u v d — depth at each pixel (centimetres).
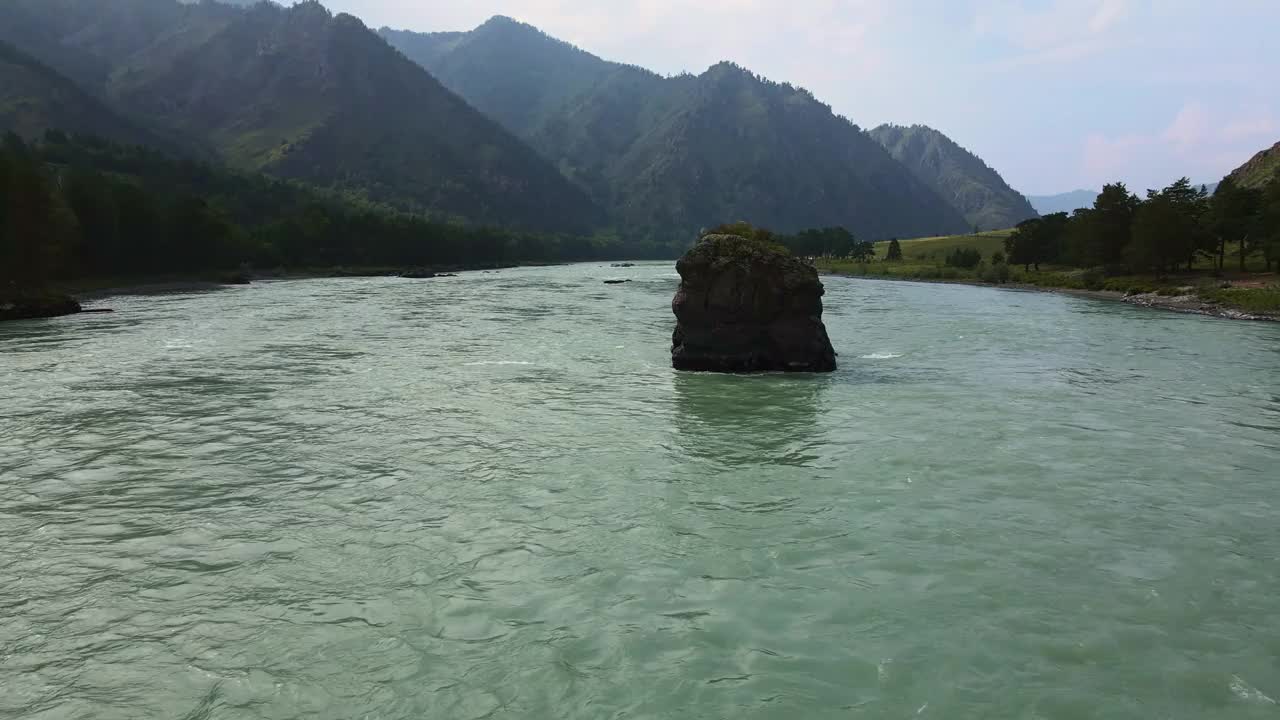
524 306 6869
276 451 1866
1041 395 2619
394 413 2306
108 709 820
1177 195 10962
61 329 4828
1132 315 6194
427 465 1744
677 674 879
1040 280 11331
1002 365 3347
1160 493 1537
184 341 4172
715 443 1941
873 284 12775
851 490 1551
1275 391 2702
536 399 2530
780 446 1911
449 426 2136
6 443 1938
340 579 1137
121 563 1196
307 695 841
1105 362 3453
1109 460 1780
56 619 1017
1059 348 3978
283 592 1094
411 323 5266
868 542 1274
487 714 804
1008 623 1000
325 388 2728
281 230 14675
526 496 1519
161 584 1122
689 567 1175
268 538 1299
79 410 2344
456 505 1466
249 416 2259
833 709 812
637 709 811
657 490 1555
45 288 7519
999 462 1758
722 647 940
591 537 1300
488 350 3812
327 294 8656
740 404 2450
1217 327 5150
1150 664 904
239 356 3562
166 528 1347
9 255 6981
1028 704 823
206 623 1005
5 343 4069
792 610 1035
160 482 1612
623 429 2102
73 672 891
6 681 872
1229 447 1902
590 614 1025
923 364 3378
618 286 10538
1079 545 1265
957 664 902
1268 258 8319
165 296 8262
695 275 3159
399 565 1186
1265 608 1045
